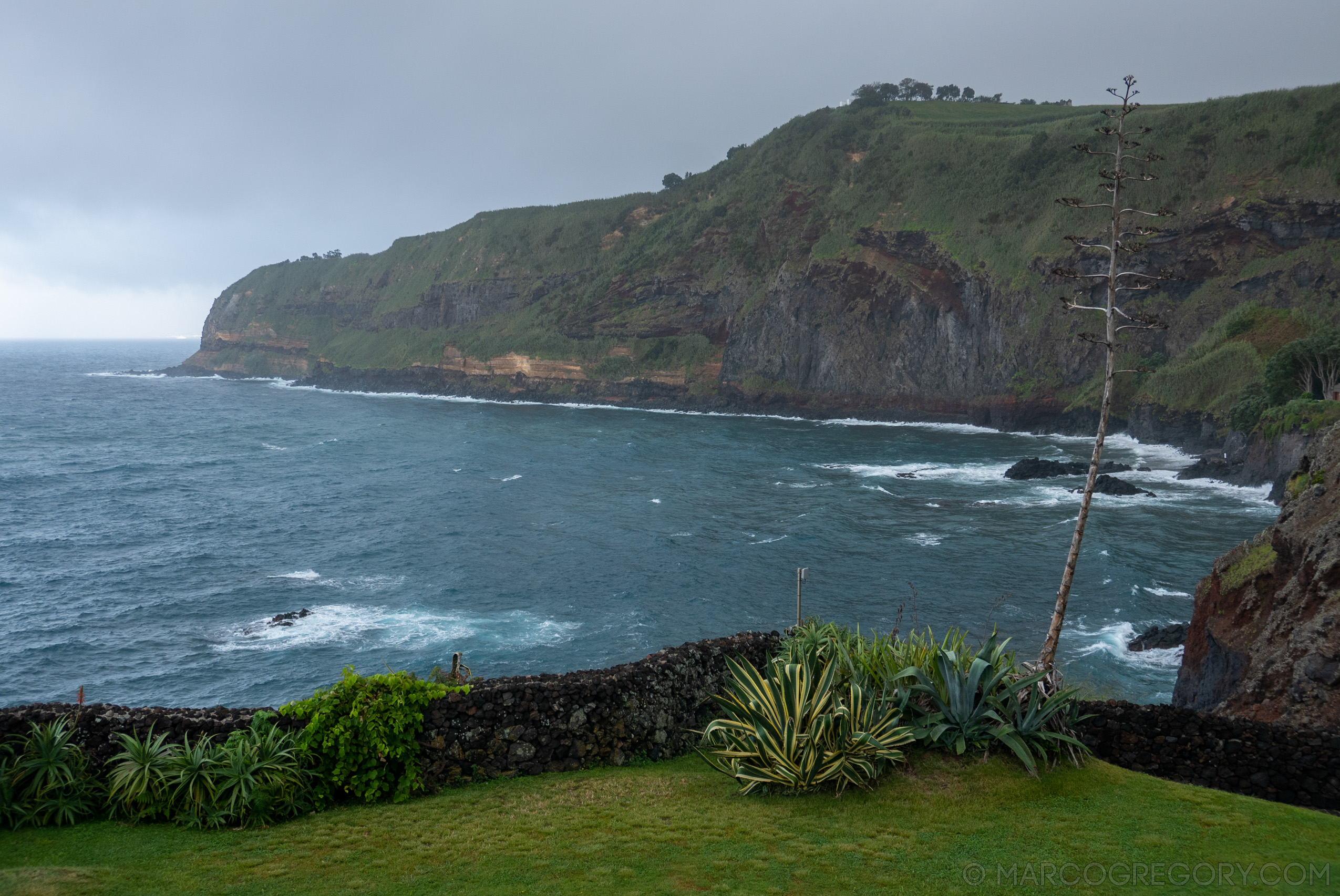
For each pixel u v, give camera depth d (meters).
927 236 115.88
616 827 9.69
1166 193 100.44
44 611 39.50
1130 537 49.28
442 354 172.88
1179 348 93.44
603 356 147.88
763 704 11.02
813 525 54.69
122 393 176.38
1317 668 16.77
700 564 46.38
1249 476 63.34
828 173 142.62
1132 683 29.27
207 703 30.00
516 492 68.50
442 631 36.59
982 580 42.06
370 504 64.19
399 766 10.84
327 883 8.30
